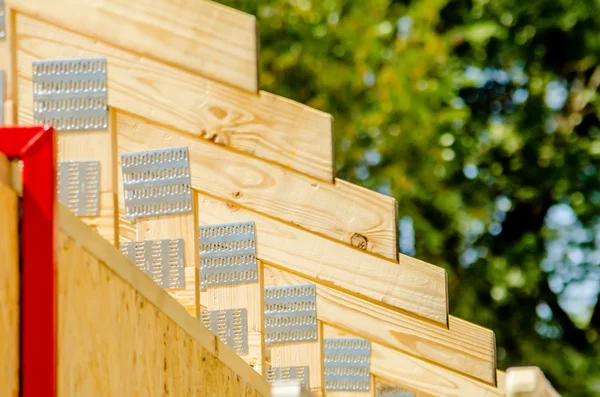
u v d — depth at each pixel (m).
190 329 5.62
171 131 6.66
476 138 24.27
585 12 24.47
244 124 6.43
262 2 23.09
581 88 25.80
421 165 22.89
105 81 6.36
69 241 4.04
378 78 22.42
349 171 23.22
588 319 25.73
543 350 24.98
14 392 3.60
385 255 7.06
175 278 6.78
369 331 8.65
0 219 3.54
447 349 8.59
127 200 6.88
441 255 24.39
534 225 25.58
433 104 22.50
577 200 25.00
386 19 23.05
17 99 6.36
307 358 8.61
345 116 22.80
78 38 6.39
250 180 7.01
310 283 8.73
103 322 4.35
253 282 7.72
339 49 22.75
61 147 6.30
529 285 24.11
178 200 6.88
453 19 25.19
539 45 25.27
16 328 3.64
